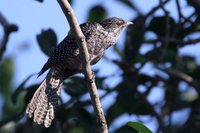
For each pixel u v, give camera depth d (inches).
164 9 649.0
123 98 639.8
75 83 629.9
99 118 521.7
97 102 522.9
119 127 625.3
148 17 655.1
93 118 633.6
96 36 622.5
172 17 655.1
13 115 631.8
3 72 643.5
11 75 644.7
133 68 650.8
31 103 591.2
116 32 639.1
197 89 645.3
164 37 660.7
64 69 607.8
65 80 628.7
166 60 667.4
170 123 634.8
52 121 629.3
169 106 650.8
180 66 665.0
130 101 641.0
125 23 647.8
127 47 652.7
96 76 634.2
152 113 642.8
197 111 645.9
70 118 633.0
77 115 629.9
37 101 593.6
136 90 642.8
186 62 677.9
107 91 638.5
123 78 647.1
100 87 629.3
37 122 588.7
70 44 603.2
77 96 628.1
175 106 653.9
